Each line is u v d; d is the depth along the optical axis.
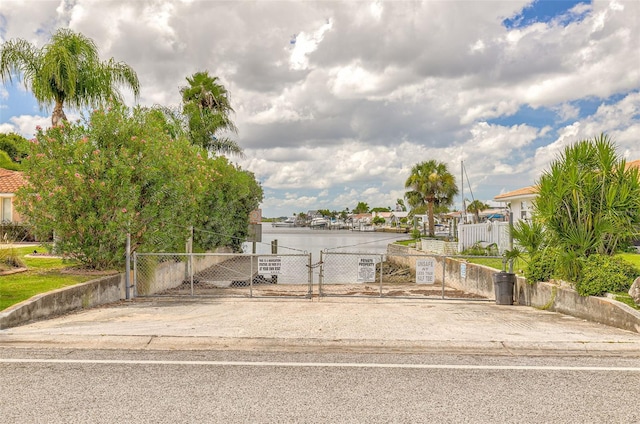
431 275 13.96
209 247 25.59
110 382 5.67
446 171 45.72
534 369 6.34
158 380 5.75
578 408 4.96
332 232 166.00
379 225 165.62
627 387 5.63
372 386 5.59
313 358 6.81
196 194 18.06
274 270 13.65
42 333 7.80
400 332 8.26
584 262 10.94
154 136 15.07
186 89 35.75
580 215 11.86
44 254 19.88
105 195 13.26
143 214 14.09
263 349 7.33
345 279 26.14
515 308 12.50
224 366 6.37
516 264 19.09
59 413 4.72
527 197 30.41
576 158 12.10
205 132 32.91
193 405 4.95
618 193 11.49
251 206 32.81
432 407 4.95
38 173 12.89
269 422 4.54
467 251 23.45
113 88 23.95
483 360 6.78
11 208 33.25
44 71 21.92
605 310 9.52
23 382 5.65
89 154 13.22
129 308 11.32
